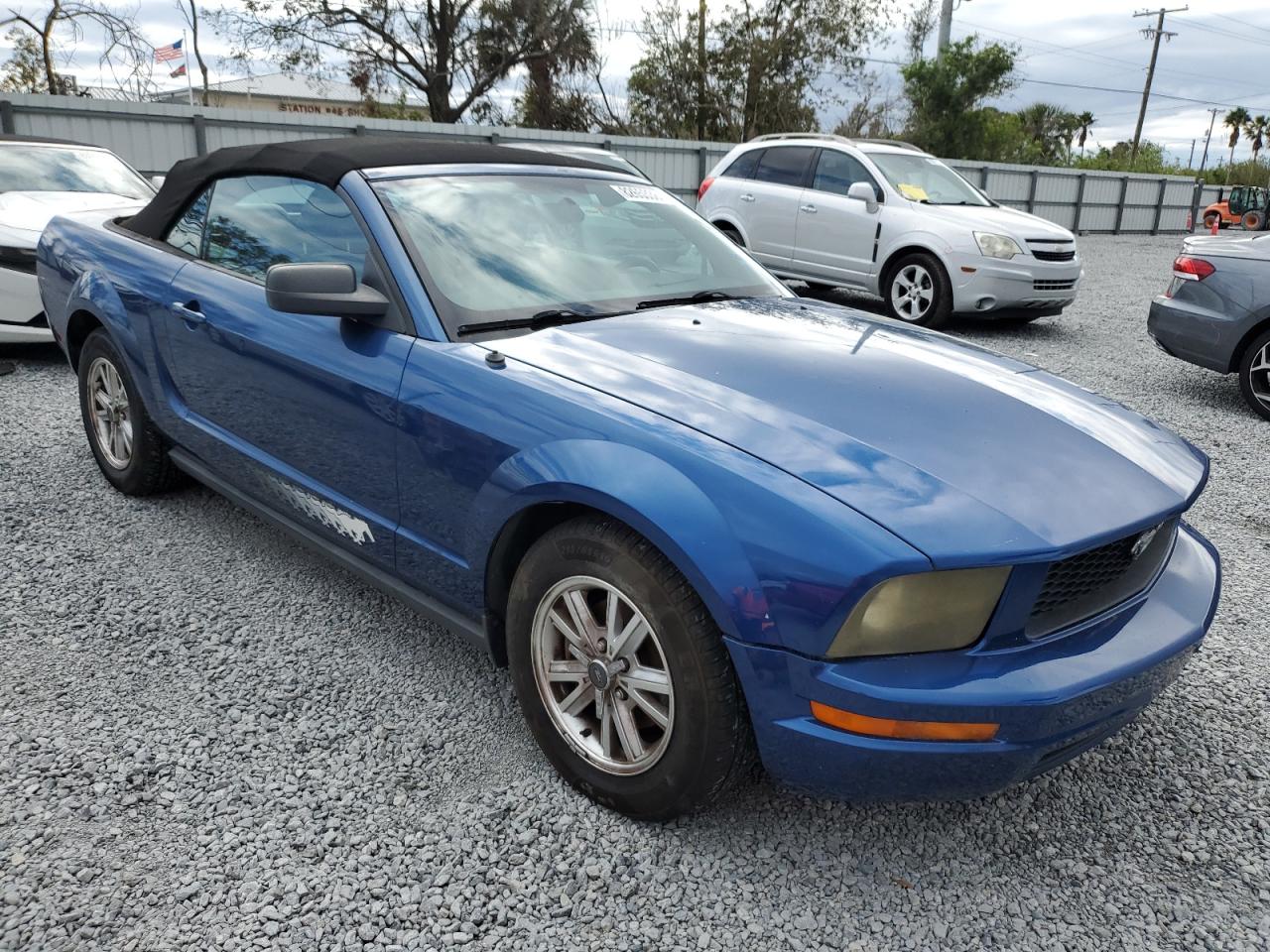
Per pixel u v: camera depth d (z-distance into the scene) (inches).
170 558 145.8
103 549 148.1
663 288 124.5
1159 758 106.0
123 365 152.6
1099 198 1099.9
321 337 113.3
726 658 78.9
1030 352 336.5
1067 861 89.4
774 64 1216.2
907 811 95.3
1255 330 255.4
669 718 83.4
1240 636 134.7
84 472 181.2
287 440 120.8
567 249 121.5
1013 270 354.9
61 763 97.2
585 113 1183.6
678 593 79.7
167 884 82.0
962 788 76.2
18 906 78.7
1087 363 322.0
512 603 94.8
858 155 394.0
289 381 116.7
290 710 108.4
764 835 90.7
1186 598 90.7
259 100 1877.5
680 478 79.8
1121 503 82.7
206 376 133.3
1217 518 181.6
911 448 83.7
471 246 113.8
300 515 125.0
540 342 102.3
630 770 88.3
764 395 91.0
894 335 117.1
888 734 73.5
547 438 88.7
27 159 308.2
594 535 85.3
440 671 117.7
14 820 88.7
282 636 124.9
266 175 131.3
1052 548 74.3
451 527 99.4
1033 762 76.4
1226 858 90.4
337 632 126.4
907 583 72.7
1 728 102.6
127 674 114.3
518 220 121.3
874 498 76.1
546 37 1102.4
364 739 103.7
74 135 571.8
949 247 358.0
